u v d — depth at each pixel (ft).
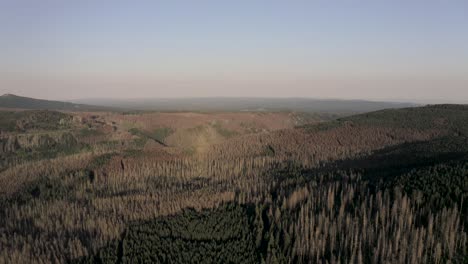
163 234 622.13
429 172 593.83
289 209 623.36
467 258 428.97
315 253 503.61
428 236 452.35
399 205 530.27
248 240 576.20
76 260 570.05
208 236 609.42
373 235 492.13
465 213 485.15
